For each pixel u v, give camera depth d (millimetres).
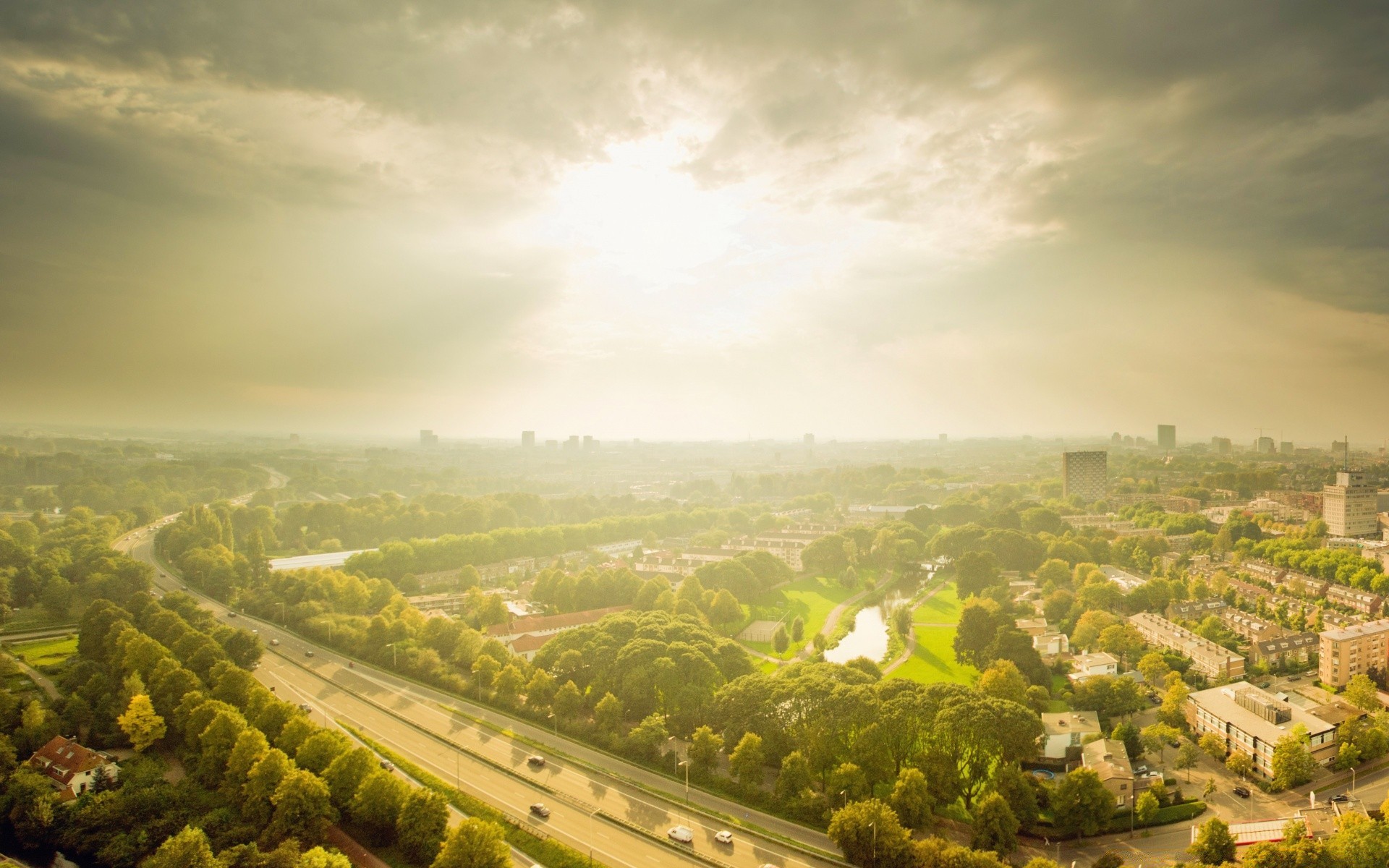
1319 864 173250
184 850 174875
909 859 175250
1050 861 177000
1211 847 186250
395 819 197375
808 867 184000
